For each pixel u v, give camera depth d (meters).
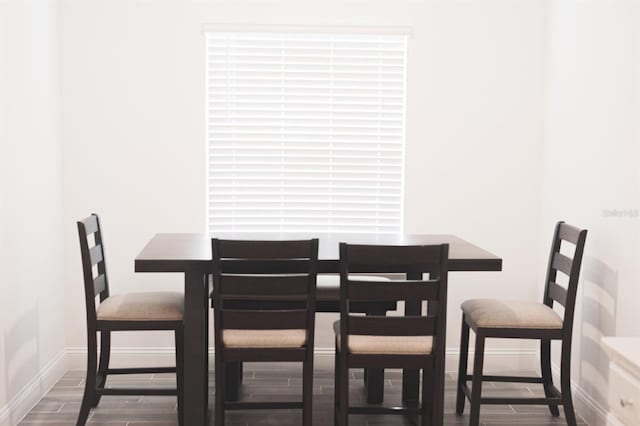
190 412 3.22
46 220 4.02
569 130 3.98
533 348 4.51
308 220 4.51
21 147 3.62
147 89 4.33
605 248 3.47
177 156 4.37
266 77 4.43
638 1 3.16
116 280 4.39
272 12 4.34
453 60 4.39
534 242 4.47
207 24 4.31
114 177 4.35
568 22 4.02
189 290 3.18
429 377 3.19
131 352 4.44
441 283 2.99
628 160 3.23
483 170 4.44
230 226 4.49
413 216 4.46
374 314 3.55
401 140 4.49
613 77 3.41
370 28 4.36
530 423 3.61
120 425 3.50
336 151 4.48
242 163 4.46
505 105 4.41
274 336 3.11
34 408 3.73
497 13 4.38
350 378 4.27
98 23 4.28
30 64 3.77
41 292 3.93
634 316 3.16
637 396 2.06
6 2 3.43
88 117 4.32
